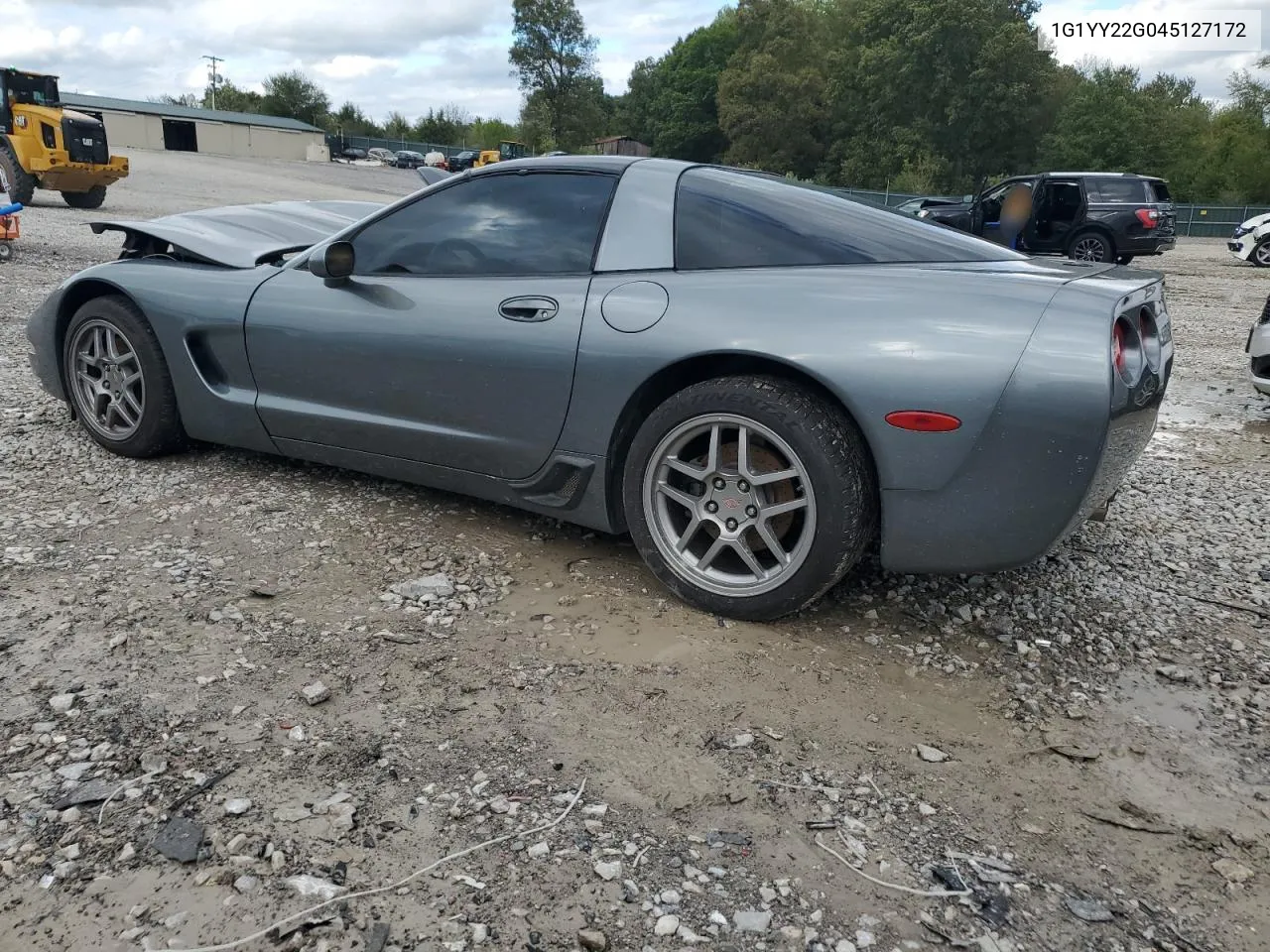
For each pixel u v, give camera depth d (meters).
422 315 3.17
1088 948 1.65
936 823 1.96
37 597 2.74
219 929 1.59
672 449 2.79
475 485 3.25
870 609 2.96
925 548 2.54
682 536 2.88
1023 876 1.82
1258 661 2.73
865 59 55.56
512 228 3.18
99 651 2.46
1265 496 4.33
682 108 78.69
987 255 2.78
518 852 1.80
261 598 2.81
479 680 2.42
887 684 2.52
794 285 2.67
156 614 2.67
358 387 3.35
